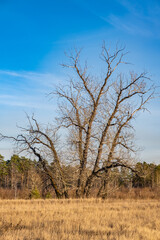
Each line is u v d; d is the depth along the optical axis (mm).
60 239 8273
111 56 27469
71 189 28219
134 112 27641
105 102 27609
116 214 13820
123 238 8336
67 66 27469
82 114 27656
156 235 9008
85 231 9586
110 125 27422
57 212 14297
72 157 27266
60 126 27359
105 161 26922
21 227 10320
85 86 27547
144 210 15867
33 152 27391
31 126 27359
